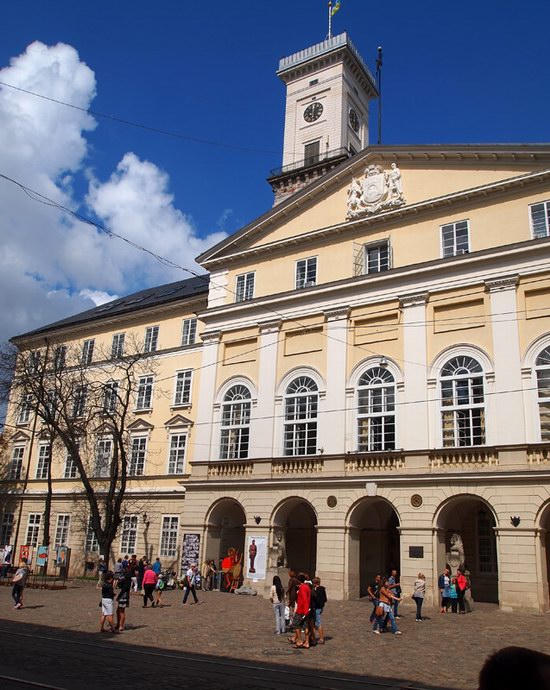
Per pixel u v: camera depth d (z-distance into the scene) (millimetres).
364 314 30016
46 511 36469
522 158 27578
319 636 17078
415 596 21484
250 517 29859
